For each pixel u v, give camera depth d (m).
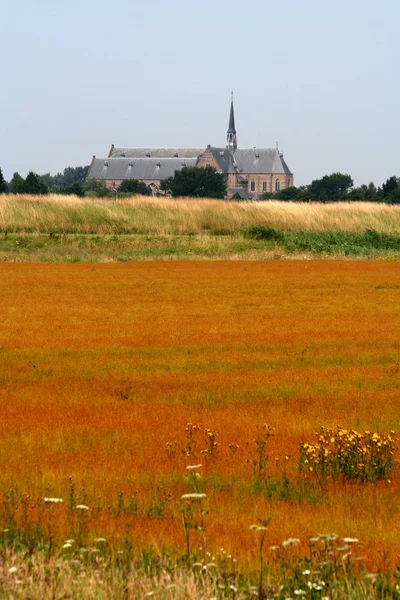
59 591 24.22
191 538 30.83
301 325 93.81
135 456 43.66
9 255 176.38
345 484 39.94
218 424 50.78
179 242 198.25
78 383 62.81
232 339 83.69
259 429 49.66
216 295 120.88
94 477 39.41
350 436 42.19
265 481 39.12
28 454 43.72
